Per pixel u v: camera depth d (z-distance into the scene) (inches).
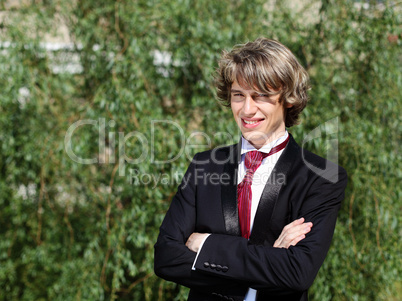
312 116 92.4
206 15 96.7
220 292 40.3
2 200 106.2
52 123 105.8
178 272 41.4
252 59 37.0
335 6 93.0
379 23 91.4
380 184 93.3
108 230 95.1
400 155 99.0
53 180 106.8
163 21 93.4
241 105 38.9
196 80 100.2
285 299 39.7
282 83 37.6
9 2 99.2
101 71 99.0
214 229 42.1
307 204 40.0
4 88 96.3
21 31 97.3
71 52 103.7
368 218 95.7
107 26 99.3
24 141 102.0
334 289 95.7
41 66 101.7
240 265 38.7
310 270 37.4
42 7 100.1
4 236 108.7
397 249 95.2
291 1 100.2
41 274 112.5
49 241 108.1
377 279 97.2
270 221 39.7
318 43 96.0
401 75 94.3
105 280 103.8
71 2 99.5
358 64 95.8
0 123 99.4
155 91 103.0
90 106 96.5
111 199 100.9
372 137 93.0
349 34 90.4
